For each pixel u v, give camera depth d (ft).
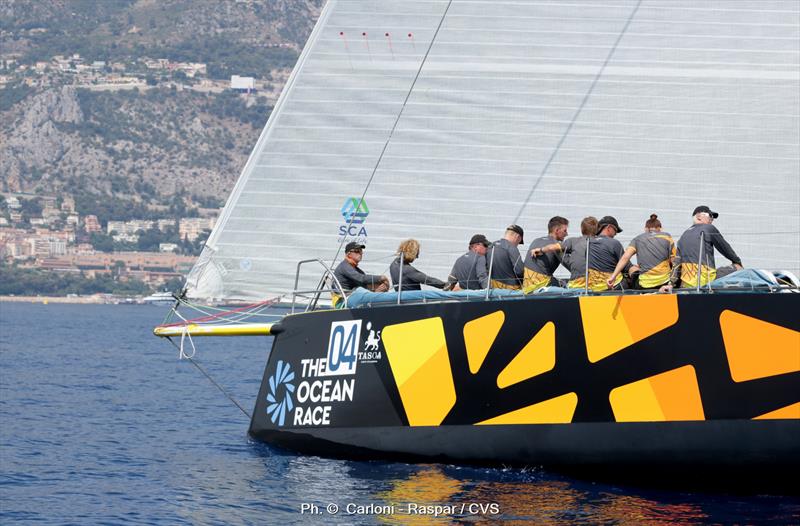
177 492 119.75
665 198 136.46
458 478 117.91
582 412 113.80
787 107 134.72
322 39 144.05
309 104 143.74
